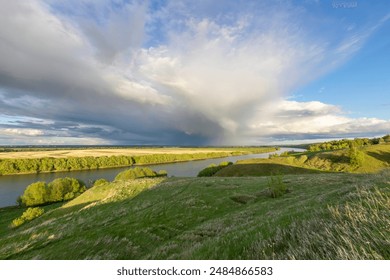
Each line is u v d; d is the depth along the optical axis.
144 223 24.66
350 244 5.30
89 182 110.25
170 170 150.12
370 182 13.35
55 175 141.00
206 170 93.88
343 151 103.62
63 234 23.97
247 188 36.16
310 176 41.97
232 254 8.12
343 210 8.30
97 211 34.81
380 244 5.24
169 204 30.91
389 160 85.12
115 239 20.22
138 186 45.91
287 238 7.76
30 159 155.88
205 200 31.45
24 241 24.41
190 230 20.22
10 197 88.88
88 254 17.45
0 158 173.88
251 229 10.66
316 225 7.63
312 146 177.00
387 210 6.95
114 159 187.38
